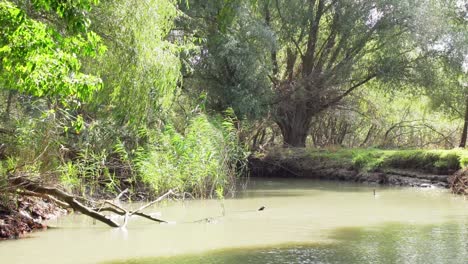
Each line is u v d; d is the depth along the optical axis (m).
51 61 7.38
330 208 14.24
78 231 10.82
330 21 28.44
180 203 15.12
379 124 32.88
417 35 26.69
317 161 25.42
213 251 9.10
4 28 6.92
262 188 19.91
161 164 14.98
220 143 16.88
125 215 11.73
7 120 12.69
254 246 9.46
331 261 8.36
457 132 32.84
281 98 27.17
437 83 28.23
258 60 23.75
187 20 22.08
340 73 27.34
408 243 9.66
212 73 24.08
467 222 11.93
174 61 13.23
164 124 16.66
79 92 7.80
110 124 14.94
